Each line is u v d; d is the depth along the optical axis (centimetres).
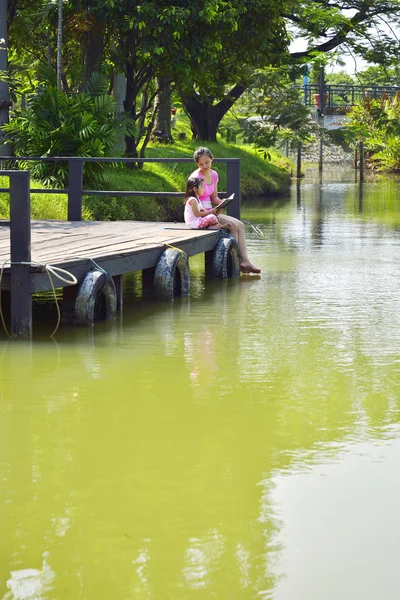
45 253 959
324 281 1206
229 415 617
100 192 1402
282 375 721
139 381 702
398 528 448
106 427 591
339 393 671
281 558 419
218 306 1028
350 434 580
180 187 2534
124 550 425
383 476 511
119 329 900
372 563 415
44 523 452
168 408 632
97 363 757
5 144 2012
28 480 504
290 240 1736
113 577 402
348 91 5162
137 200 2006
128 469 520
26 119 1981
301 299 1068
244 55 2542
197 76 2528
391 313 979
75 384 692
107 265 944
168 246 1084
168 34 2242
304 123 3562
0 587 394
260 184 3309
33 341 842
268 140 3550
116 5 2162
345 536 440
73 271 896
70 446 557
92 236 1167
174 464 528
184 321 942
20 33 2584
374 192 3456
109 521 454
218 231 1245
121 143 2553
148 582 398
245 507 470
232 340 848
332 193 3409
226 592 390
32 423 600
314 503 475
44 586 395
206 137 3878
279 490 491
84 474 513
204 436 575
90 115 1980
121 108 2591
